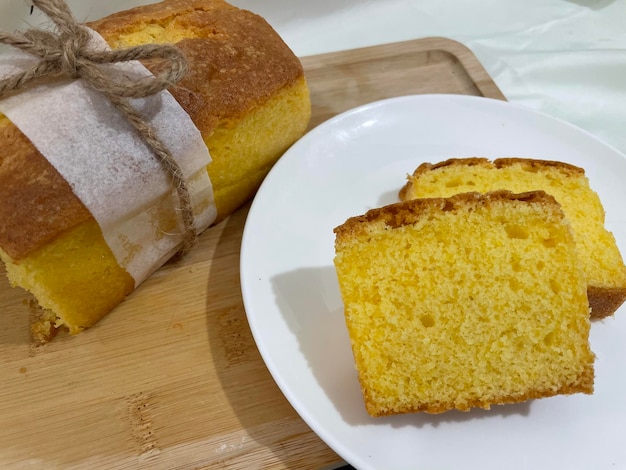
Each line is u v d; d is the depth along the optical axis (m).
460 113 0.28
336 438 0.17
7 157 0.18
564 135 0.27
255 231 0.22
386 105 0.28
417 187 0.23
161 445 0.19
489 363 0.18
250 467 0.19
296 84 0.24
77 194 0.18
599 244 0.21
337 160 0.26
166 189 0.21
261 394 0.20
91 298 0.21
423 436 0.18
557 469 0.17
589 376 0.18
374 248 0.19
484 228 0.19
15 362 0.21
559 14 0.39
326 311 0.21
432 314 0.18
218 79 0.22
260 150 0.24
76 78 0.19
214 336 0.22
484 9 0.40
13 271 0.19
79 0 0.33
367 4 0.39
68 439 0.19
